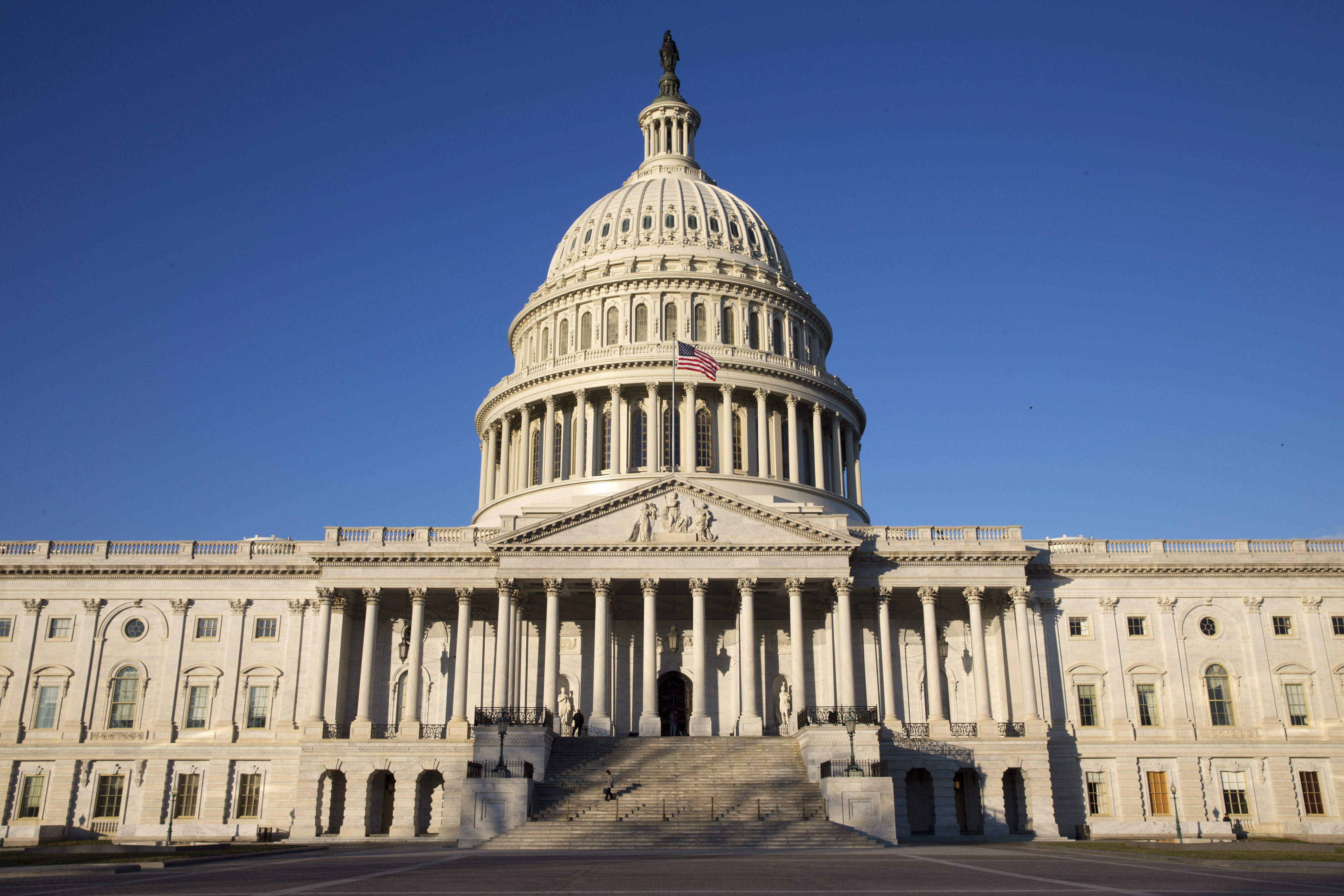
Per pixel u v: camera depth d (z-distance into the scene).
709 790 57.91
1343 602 78.31
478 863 38.81
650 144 120.50
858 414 105.94
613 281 99.00
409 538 77.06
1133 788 73.06
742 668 70.50
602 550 72.44
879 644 76.75
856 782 54.62
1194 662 76.75
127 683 76.06
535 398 96.31
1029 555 75.38
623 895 25.23
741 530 73.12
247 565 77.19
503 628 71.25
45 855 42.75
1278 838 70.06
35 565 77.38
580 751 64.25
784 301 102.75
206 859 41.31
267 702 75.31
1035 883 29.08
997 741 70.06
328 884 28.88
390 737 71.81
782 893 25.66
